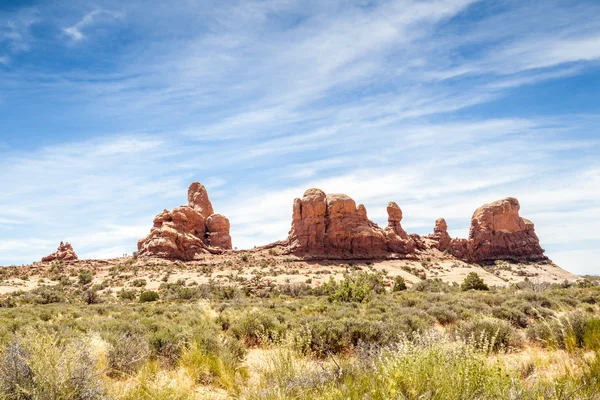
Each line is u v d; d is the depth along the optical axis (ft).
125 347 28.37
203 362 28.66
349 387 16.43
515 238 469.16
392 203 440.86
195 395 21.61
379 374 17.20
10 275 272.10
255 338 43.65
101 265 320.91
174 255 343.87
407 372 14.88
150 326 47.91
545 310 58.59
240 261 350.84
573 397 14.39
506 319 51.88
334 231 381.40
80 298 167.63
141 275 276.41
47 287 222.89
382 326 39.91
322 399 16.03
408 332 38.70
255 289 209.97
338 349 35.22
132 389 19.67
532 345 34.94
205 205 446.60
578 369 20.76
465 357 15.70
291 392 18.58
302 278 268.62
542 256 463.83
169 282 249.55
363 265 351.87
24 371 16.93
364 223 400.26
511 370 15.71
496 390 13.66
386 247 395.34
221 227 417.28
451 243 447.01
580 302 77.66
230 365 28.07
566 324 32.35
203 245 378.32
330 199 396.16
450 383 14.26
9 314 81.10
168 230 356.79
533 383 15.26
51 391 15.85
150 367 27.63
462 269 367.66
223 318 56.29
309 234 379.55
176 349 32.73
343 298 104.73
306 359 23.72
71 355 17.39
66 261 327.88
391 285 248.73
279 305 94.07
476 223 472.44
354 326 38.86
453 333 34.83
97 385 17.87
